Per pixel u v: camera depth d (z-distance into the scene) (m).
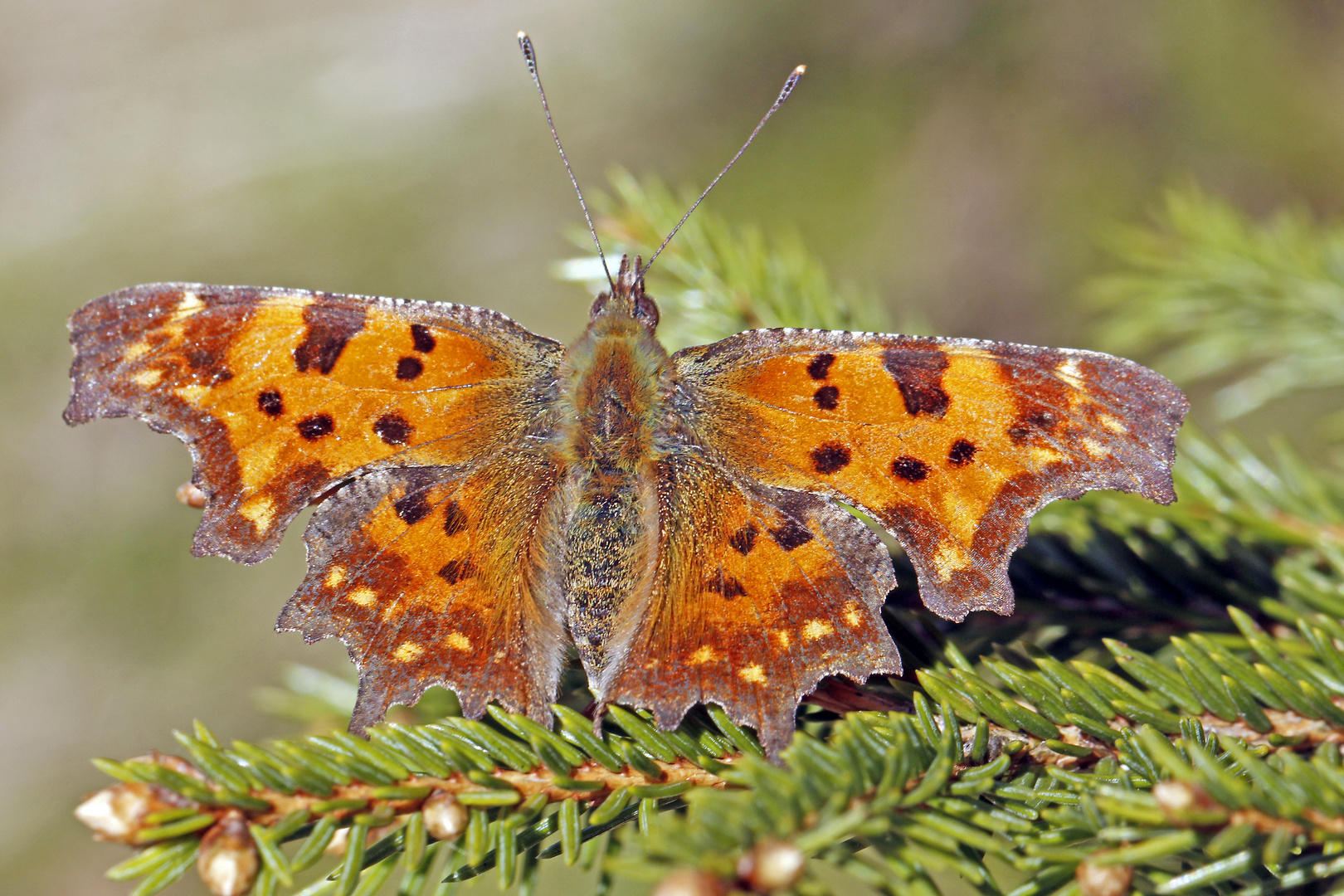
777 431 0.19
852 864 0.18
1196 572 0.20
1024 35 0.40
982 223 0.40
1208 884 0.18
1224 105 0.36
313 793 0.18
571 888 0.28
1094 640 0.19
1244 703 0.18
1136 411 0.19
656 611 0.19
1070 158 0.39
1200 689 0.18
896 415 0.19
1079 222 0.39
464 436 0.19
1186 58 0.37
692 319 0.21
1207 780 0.17
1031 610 0.20
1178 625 0.19
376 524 0.19
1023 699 0.19
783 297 0.21
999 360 0.19
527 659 0.19
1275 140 0.35
